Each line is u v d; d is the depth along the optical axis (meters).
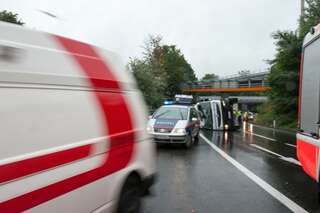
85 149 4.05
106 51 5.04
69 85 3.99
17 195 3.16
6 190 3.06
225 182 8.85
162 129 15.55
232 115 30.27
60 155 3.67
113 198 4.64
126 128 5.09
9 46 3.28
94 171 4.20
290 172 10.37
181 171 10.19
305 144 7.52
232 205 6.88
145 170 5.64
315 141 6.78
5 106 3.16
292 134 27.86
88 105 4.25
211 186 8.39
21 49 3.43
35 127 3.43
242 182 8.89
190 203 6.94
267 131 31.64
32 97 3.45
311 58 7.32
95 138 4.29
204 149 15.62
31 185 3.30
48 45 3.86
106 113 4.61
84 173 4.02
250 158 13.07
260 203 7.05
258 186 8.49
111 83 4.88
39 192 3.39
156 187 8.16
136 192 5.39
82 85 4.21
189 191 7.87
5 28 3.31
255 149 16.11
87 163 4.09
